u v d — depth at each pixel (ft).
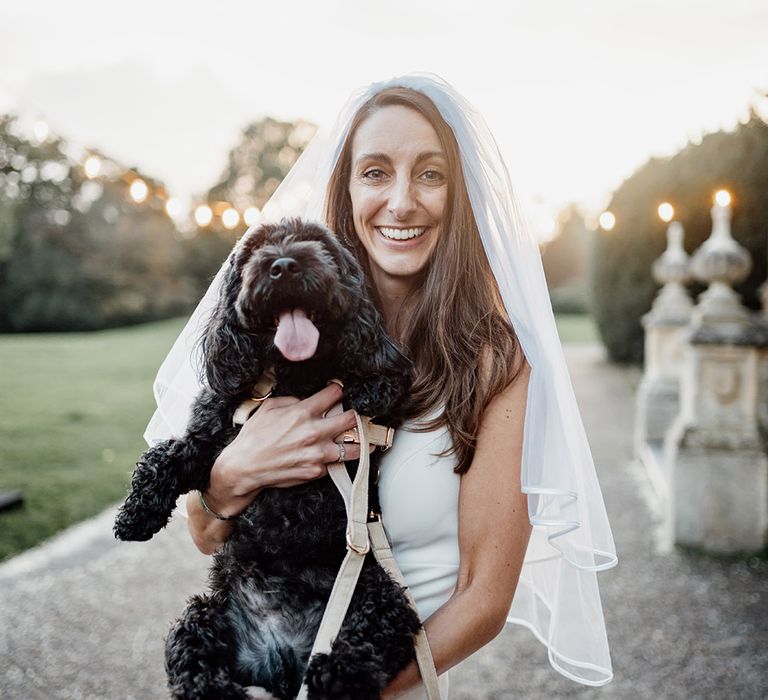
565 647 7.01
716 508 18.37
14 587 16.55
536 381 6.11
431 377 6.37
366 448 5.99
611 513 21.95
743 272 18.80
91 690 12.28
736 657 13.04
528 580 7.74
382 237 6.78
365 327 6.40
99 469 26.84
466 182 6.75
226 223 22.67
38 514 21.65
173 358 7.91
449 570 6.08
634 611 15.03
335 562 6.25
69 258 98.12
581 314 119.14
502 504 5.91
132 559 18.31
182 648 5.90
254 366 6.61
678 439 18.56
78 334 94.68
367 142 6.74
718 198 19.47
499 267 6.57
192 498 6.59
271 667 6.13
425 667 5.52
